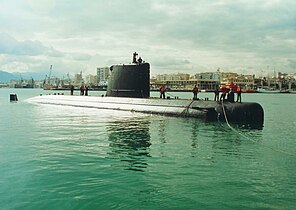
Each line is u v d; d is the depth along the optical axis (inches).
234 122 1036.5
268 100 3558.1
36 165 498.9
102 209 339.6
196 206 346.6
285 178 441.4
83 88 1998.0
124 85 1418.6
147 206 346.0
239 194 380.2
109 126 944.3
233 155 574.9
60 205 348.5
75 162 516.4
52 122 1058.7
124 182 418.3
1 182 418.9
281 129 959.0
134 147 633.6
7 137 756.6
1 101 2445.9
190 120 1078.4
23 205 348.8
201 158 548.4
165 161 524.4
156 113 1252.5
